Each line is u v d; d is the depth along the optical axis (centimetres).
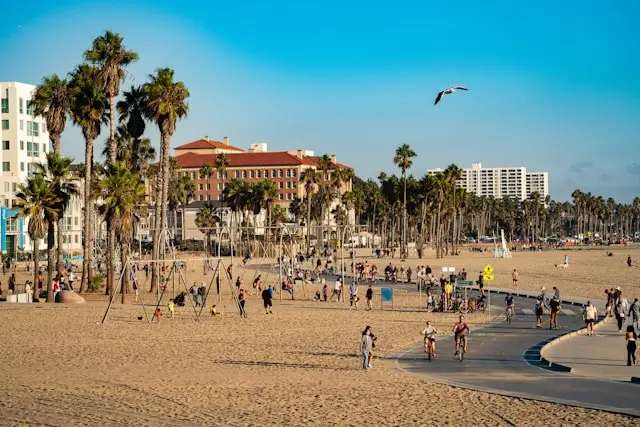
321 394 2466
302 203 18800
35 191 5784
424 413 2177
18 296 5866
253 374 2873
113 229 6006
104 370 2948
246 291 7088
